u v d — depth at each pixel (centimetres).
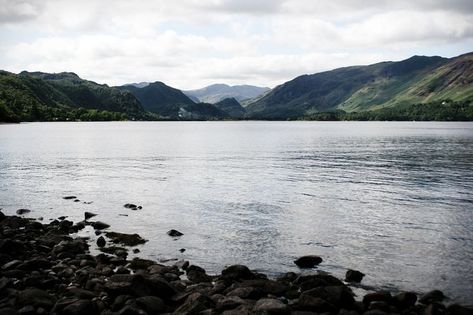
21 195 4703
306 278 2098
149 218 3606
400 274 2330
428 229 3192
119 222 3478
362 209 3866
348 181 5488
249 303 1739
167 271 2256
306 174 6162
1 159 8438
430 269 2394
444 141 13862
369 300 1880
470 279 2255
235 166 7225
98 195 4681
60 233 3039
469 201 4172
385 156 8838
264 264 2506
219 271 2388
